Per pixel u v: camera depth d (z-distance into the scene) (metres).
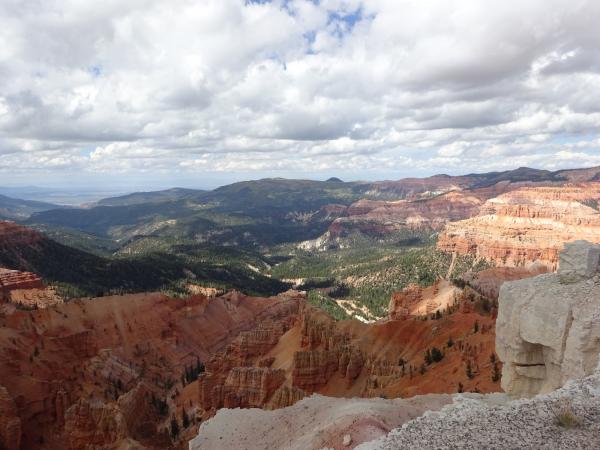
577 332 29.88
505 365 36.12
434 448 21.28
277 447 36.38
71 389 106.00
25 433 89.31
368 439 29.81
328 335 108.12
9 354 103.94
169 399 123.62
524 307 34.06
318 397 43.84
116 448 74.38
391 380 83.69
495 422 22.64
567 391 24.52
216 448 38.62
